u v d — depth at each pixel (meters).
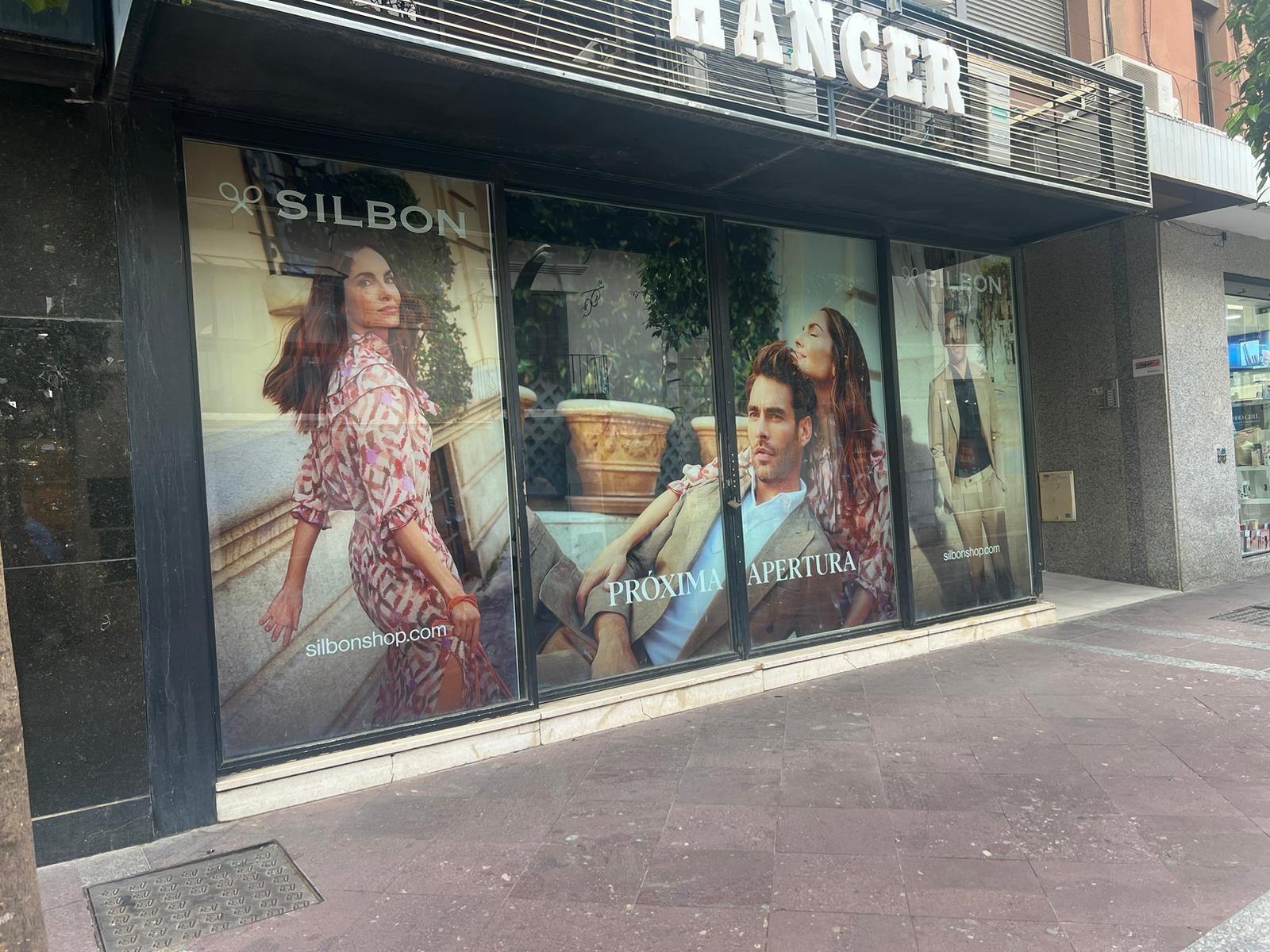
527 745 4.77
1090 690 5.44
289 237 4.30
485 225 4.89
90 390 3.68
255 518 4.16
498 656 4.84
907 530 6.64
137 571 3.79
